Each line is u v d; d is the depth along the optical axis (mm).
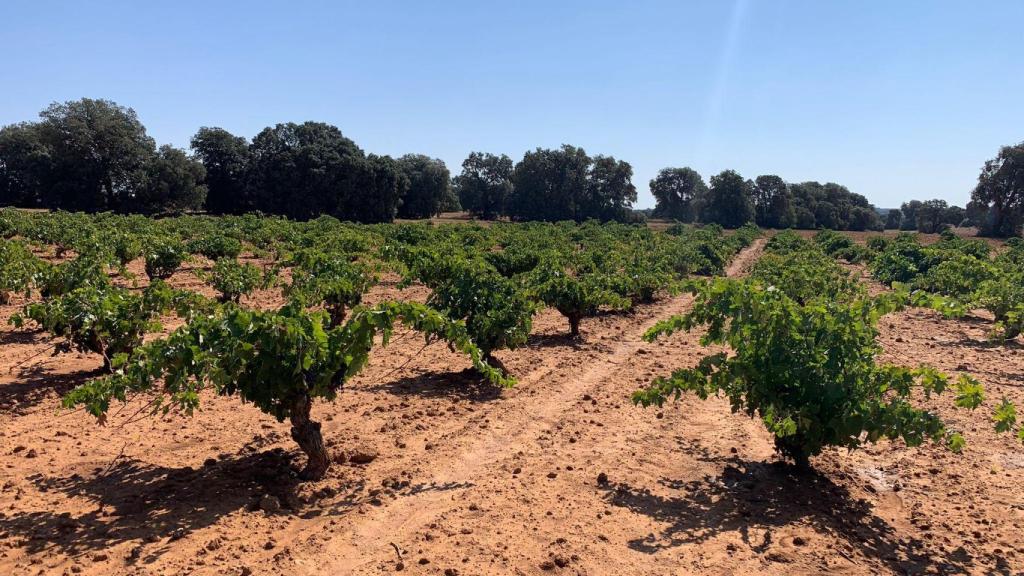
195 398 6258
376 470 7266
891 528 6207
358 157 70375
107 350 10250
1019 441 8461
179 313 10117
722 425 9078
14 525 5680
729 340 7172
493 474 7246
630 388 10898
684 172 108062
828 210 104812
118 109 66688
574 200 91938
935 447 8227
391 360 12242
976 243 34500
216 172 70938
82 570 4988
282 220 51594
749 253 51000
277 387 6477
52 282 12422
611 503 6570
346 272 15242
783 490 6934
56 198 61594
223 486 6641
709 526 6105
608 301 16016
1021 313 13539
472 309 11227
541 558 5418
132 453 7438
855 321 6770
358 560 5371
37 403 8969
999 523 6277
